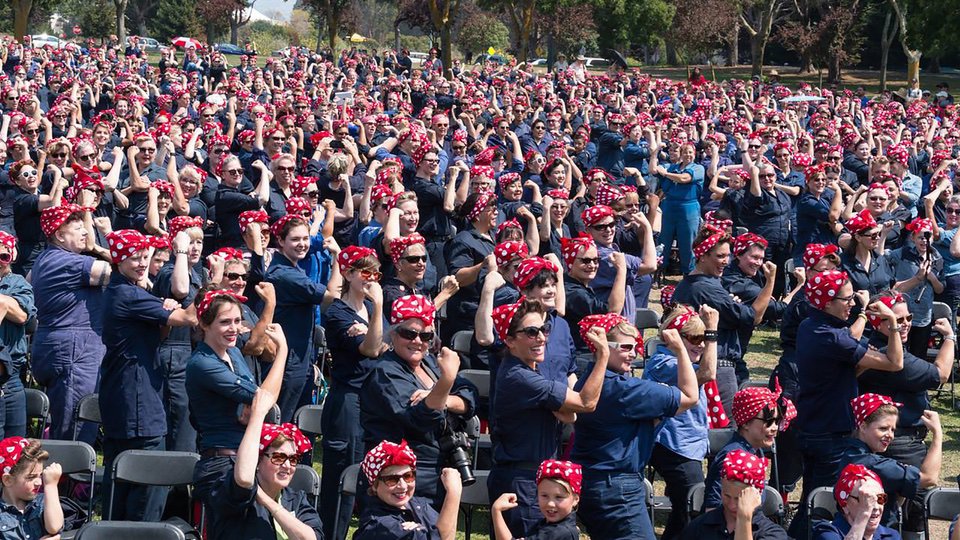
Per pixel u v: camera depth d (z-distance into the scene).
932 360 11.59
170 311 7.29
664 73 65.44
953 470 9.71
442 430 6.47
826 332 7.58
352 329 7.45
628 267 9.72
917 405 7.98
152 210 11.22
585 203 12.88
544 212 11.08
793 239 15.09
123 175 14.03
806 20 61.19
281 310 8.49
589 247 8.57
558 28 59.00
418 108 29.33
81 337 8.52
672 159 16.83
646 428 6.70
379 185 10.80
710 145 18.72
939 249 11.85
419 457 6.58
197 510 7.24
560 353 7.18
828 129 20.17
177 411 7.80
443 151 16.75
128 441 7.41
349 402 7.48
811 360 7.65
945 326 8.12
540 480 6.14
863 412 7.37
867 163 17.77
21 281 7.90
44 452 6.43
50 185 12.74
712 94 34.09
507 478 6.43
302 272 8.56
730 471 6.25
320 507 7.63
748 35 73.88
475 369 9.30
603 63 70.31
